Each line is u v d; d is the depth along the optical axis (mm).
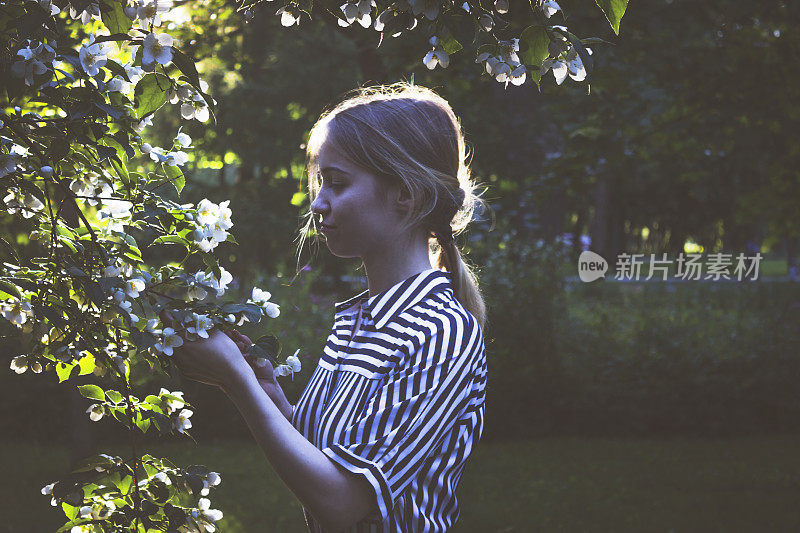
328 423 1276
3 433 9820
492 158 9641
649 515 7086
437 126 1323
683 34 8719
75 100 1339
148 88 1336
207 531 1523
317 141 1397
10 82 1280
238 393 1241
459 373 1216
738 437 9891
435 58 1507
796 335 10625
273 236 14797
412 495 1199
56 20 1354
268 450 1166
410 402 1180
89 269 1421
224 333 1351
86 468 1497
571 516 7039
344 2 1485
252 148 17250
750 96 8250
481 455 9164
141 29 1312
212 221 1437
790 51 8062
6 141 1388
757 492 7734
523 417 9922
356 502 1138
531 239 10164
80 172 1519
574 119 8789
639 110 8750
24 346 1475
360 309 1389
